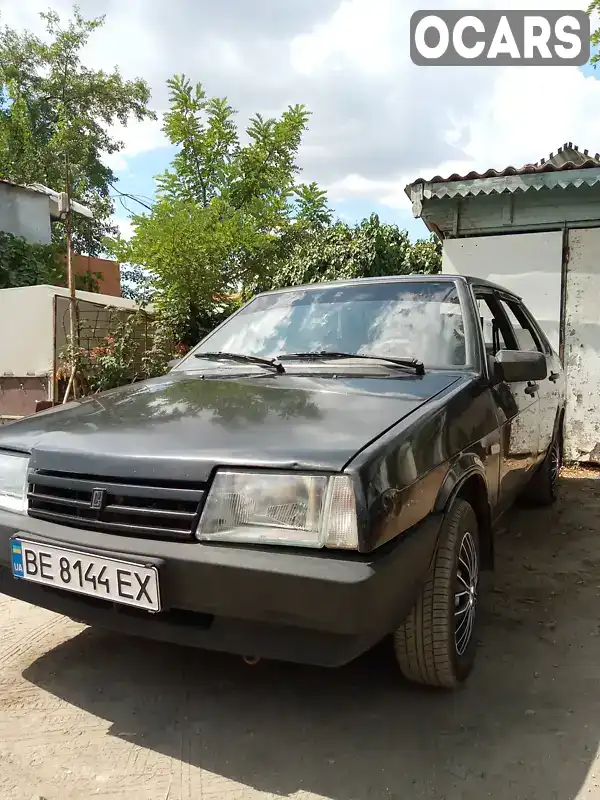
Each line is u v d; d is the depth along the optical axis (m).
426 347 2.78
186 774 1.85
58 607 2.08
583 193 6.09
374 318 2.96
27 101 22.36
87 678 2.38
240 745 1.99
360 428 1.92
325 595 1.61
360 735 2.03
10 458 2.17
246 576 1.68
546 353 4.33
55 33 23.53
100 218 22.66
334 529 1.67
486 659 2.52
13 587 2.20
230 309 9.68
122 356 7.79
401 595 1.75
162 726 2.09
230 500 1.76
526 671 2.42
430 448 2.02
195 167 11.10
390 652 2.56
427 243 10.51
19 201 12.95
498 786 1.80
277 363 2.78
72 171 20.38
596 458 6.12
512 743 1.99
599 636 2.71
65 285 12.00
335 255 9.64
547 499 4.59
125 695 2.27
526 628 2.79
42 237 13.46
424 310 2.94
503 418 2.83
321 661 1.72
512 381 2.70
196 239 8.73
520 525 4.30
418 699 2.23
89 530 1.92
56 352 7.74
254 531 1.74
